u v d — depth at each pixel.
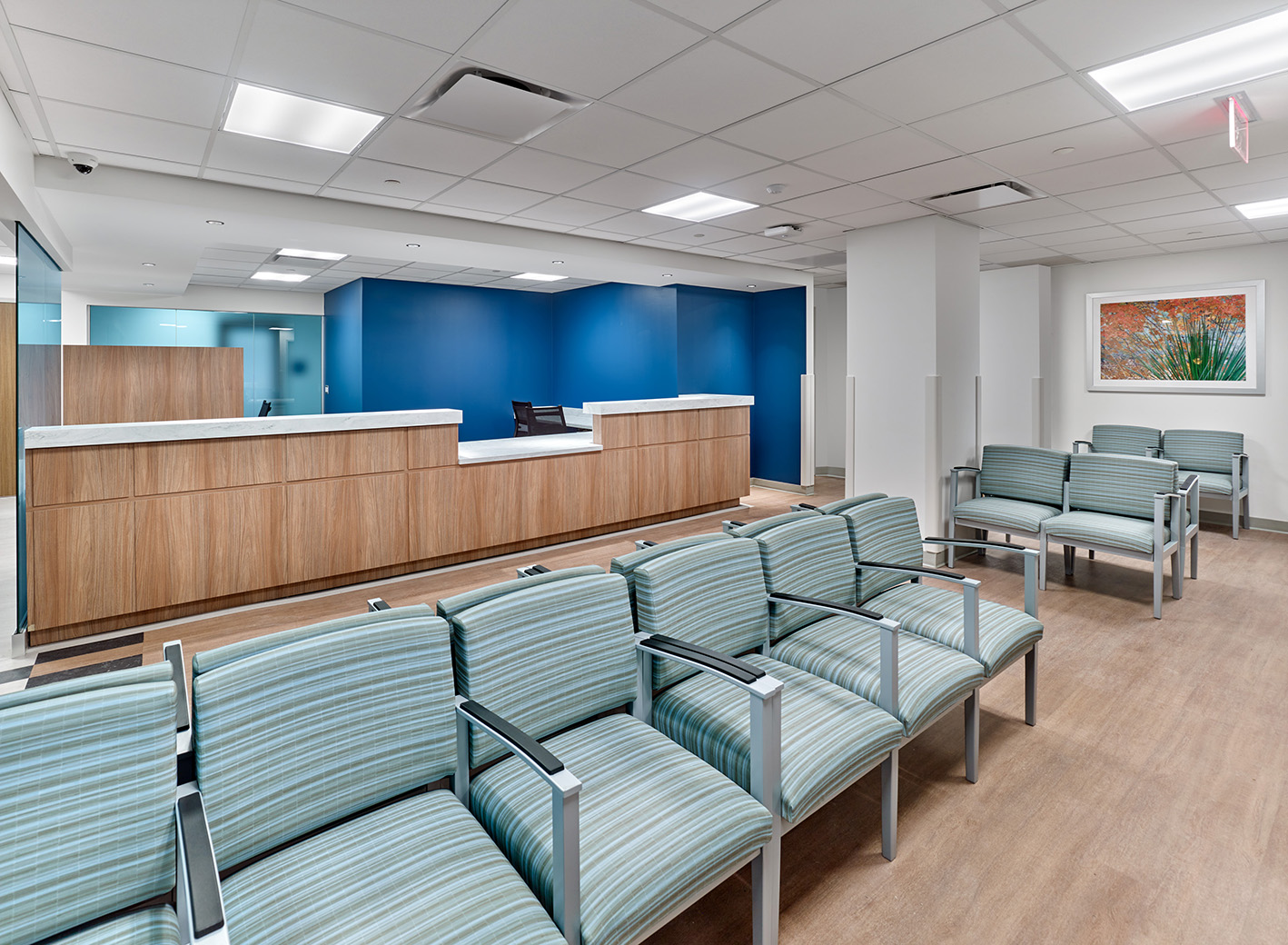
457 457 3.32
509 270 4.59
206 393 3.65
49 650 2.36
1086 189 2.97
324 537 2.94
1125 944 1.15
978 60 1.79
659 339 5.34
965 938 1.16
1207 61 1.79
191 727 0.94
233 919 0.81
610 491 4.01
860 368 3.78
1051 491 3.27
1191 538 3.20
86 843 0.77
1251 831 1.44
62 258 3.44
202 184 2.77
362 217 3.19
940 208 3.29
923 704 1.38
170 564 2.58
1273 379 4.12
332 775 0.95
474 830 0.97
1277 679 2.16
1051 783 1.62
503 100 2.02
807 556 1.67
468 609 1.13
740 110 2.11
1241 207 3.28
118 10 1.51
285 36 1.64
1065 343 4.92
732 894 1.27
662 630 1.33
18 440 2.43
